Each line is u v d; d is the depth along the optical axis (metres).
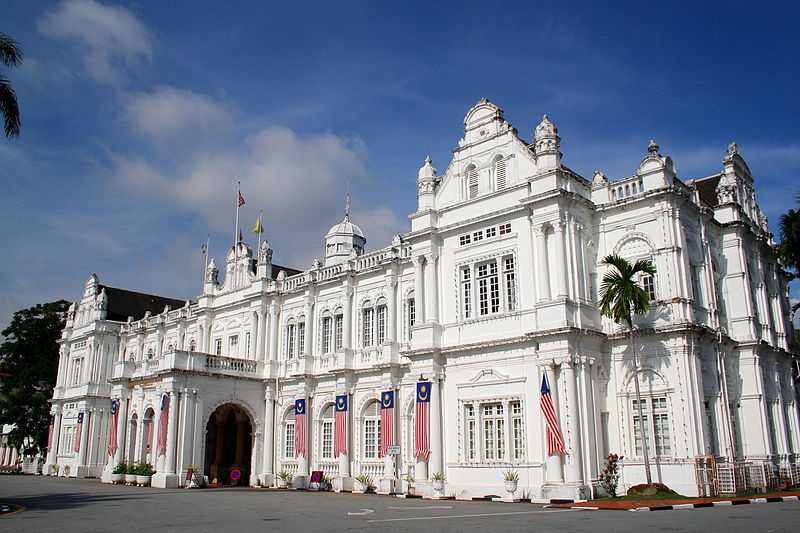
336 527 16.69
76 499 28.47
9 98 25.58
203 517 19.97
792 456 32.59
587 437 26.61
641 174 29.58
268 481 41.44
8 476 56.31
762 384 31.34
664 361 27.14
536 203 29.36
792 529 14.64
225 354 47.78
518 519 18.56
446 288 32.88
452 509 22.88
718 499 23.36
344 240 50.09
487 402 29.86
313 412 40.84
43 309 70.06
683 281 27.80
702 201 32.00
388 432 34.81
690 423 25.98
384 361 36.22
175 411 39.28
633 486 25.75
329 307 41.75
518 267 30.02
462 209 33.09
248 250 48.12
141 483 40.03
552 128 30.28
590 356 28.00
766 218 39.31
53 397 63.72
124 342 60.06
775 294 37.22
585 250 29.81
